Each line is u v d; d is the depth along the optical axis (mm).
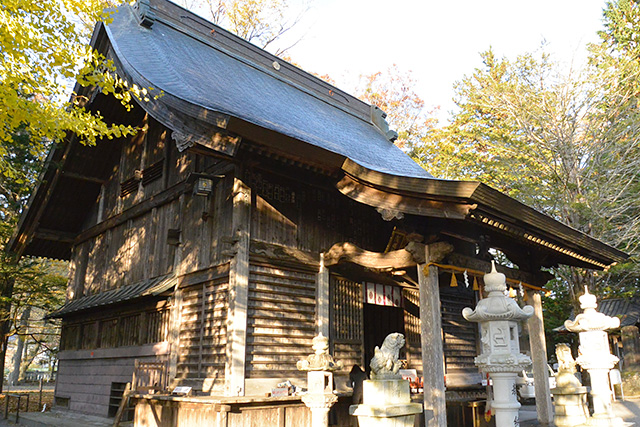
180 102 7648
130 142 12758
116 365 10875
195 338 8773
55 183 12953
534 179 18438
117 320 11344
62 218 14289
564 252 9484
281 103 11789
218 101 8484
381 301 10602
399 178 6996
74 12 6238
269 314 8406
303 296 9062
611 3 21531
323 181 9656
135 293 9805
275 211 8953
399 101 26672
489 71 20391
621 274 18500
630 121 16844
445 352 11781
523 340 21219
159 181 11141
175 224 10234
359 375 9133
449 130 23156
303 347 8797
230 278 8148
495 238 9922
